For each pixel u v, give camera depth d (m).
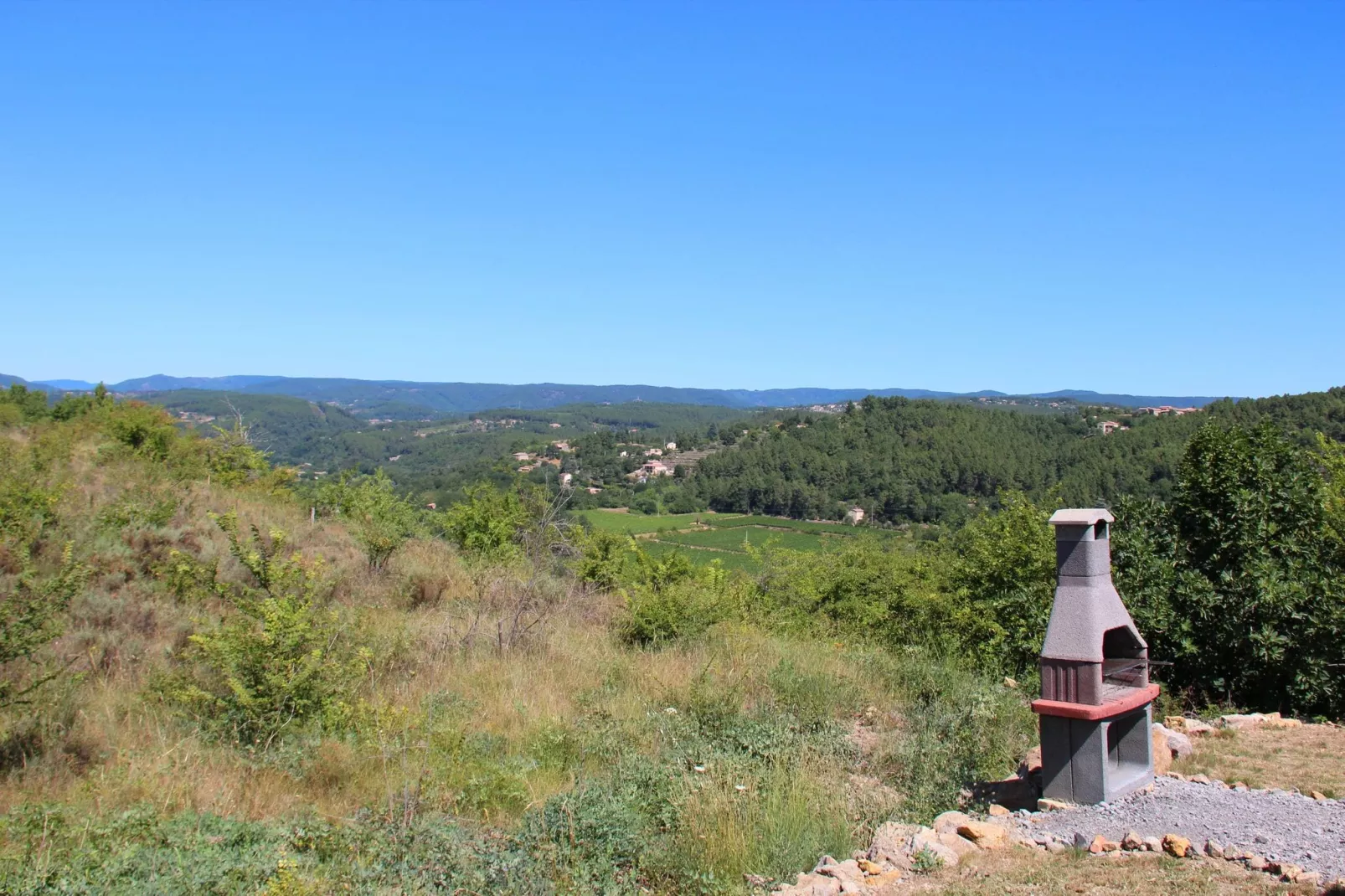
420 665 10.42
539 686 9.98
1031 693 9.98
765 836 5.80
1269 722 8.32
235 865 5.00
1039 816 5.91
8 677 7.64
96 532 11.84
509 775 6.97
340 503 21.78
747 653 11.66
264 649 8.02
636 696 9.70
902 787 7.12
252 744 7.56
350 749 7.54
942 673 10.31
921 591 14.07
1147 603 9.77
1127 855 5.08
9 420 20.47
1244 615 9.38
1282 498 9.57
